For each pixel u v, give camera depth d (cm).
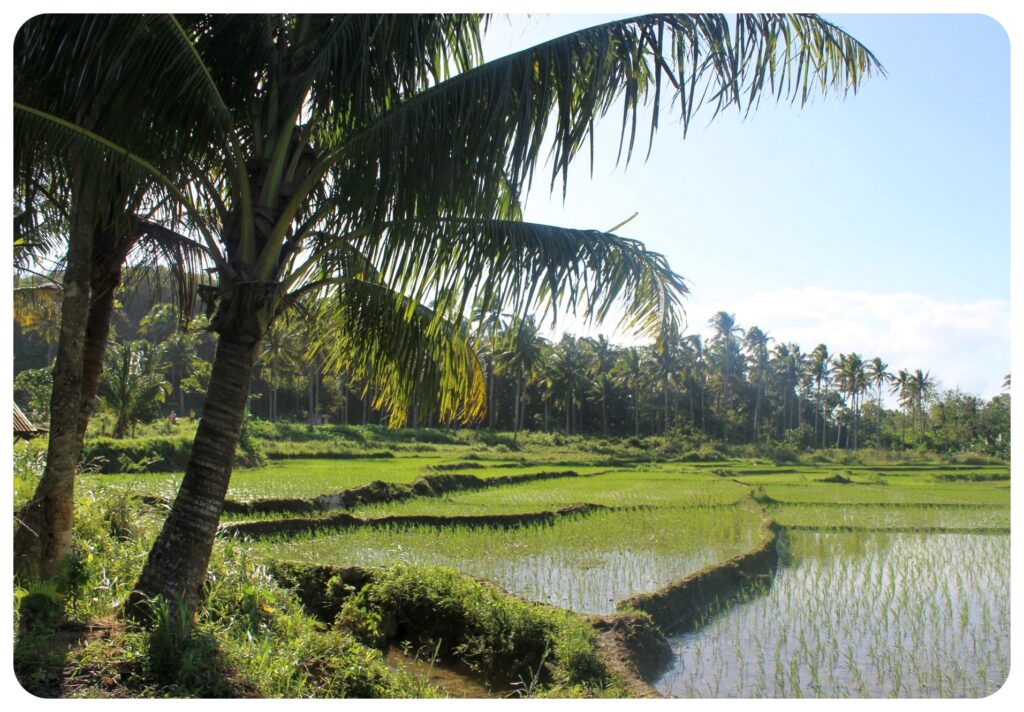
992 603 1043
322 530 1480
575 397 6475
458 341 781
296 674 552
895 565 1315
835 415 7569
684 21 573
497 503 2050
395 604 842
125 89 532
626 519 1773
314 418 4994
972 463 5066
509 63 560
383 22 579
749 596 1090
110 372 2733
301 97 603
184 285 912
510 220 612
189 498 579
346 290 768
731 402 7219
